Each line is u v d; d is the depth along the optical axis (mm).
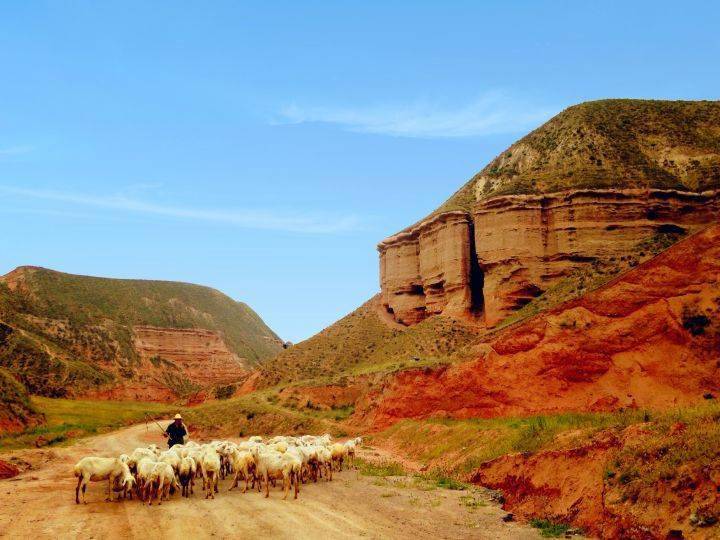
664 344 33750
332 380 70000
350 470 31234
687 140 68812
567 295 53156
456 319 68500
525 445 25109
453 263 70500
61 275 143750
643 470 16500
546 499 19344
